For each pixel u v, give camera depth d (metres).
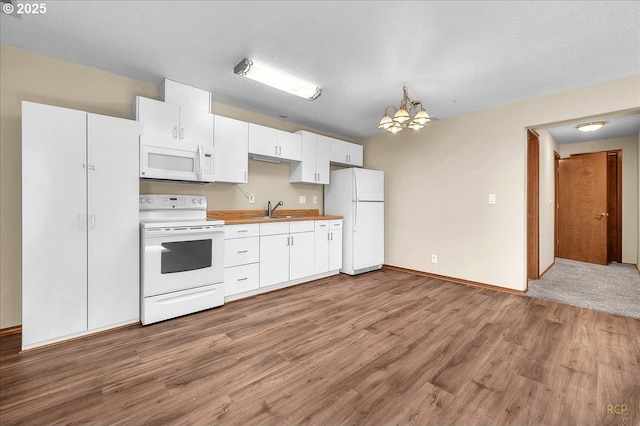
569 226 5.60
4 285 2.31
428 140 4.25
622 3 1.74
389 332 2.37
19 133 2.35
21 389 1.61
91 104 2.66
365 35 2.12
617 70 2.60
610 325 2.51
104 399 1.53
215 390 1.62
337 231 4.30
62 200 2.15
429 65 2.55
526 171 3.43
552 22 1.94
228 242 3.06
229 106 3.63
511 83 2.90
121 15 1.93
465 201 3.85
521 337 2.28
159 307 2.54
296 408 1.48
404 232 4.56
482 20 1.93
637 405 1.50
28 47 2.33
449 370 1.82
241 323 2.54
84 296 2.24
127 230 2.44
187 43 2.26
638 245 4.66
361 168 4.68
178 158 2.79
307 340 2.22
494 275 3.59
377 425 1.37
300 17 1.93
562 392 1.61
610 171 5.41
